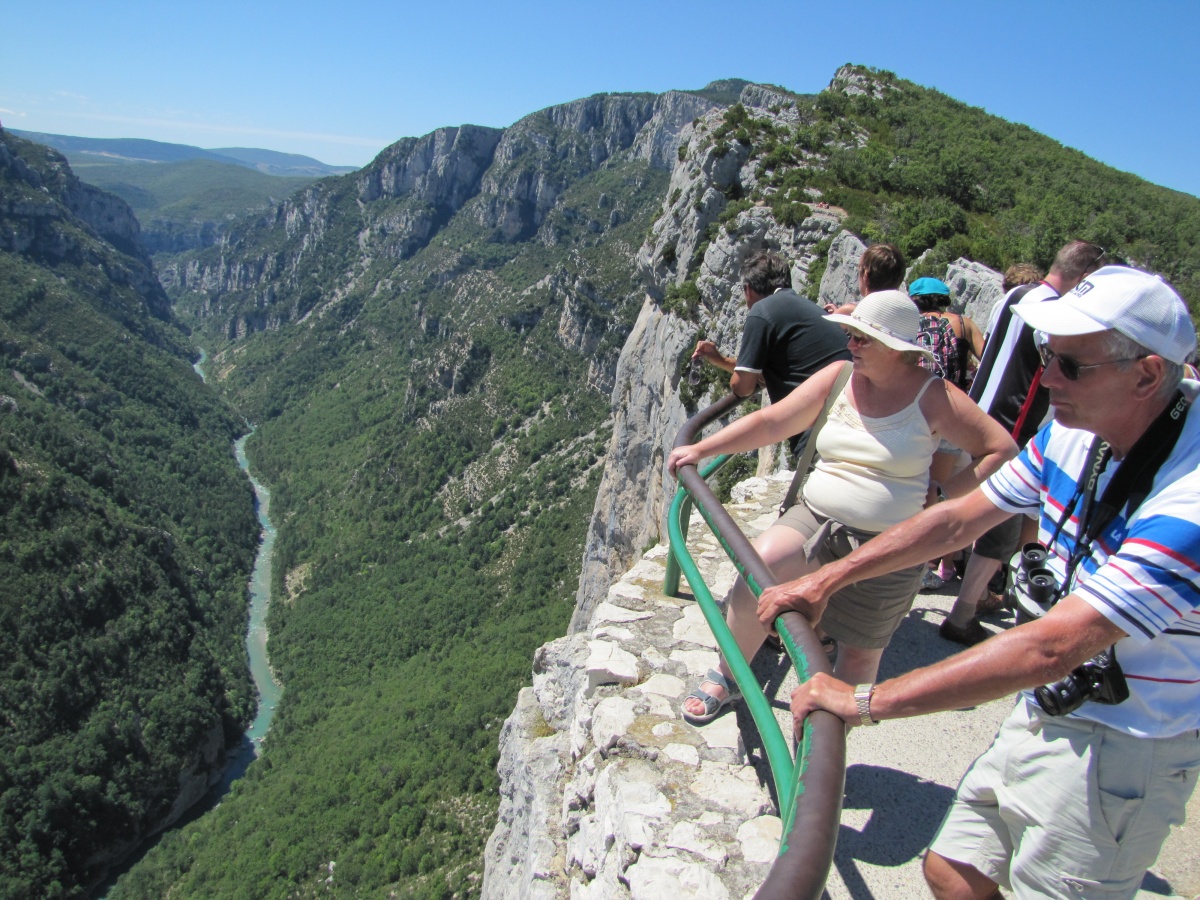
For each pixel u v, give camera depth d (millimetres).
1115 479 2127
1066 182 32000
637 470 34656
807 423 3881
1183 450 2006
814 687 2264
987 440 3400
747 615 3793
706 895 3072
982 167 31875
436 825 47438
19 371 153625
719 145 32000
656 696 4320
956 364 5957
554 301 159125
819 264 22812
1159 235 26266
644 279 37812
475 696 68000
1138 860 2205
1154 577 1866
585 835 3926
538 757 5469
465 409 154500
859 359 3430
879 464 3467
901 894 3197
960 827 2594
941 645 5164
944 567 6004
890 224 21906
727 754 3861
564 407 143750
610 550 36625
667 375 29938
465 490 139250
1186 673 2045
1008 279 6121
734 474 20172
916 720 4359
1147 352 1968
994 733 4234
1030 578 2414
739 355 5129
